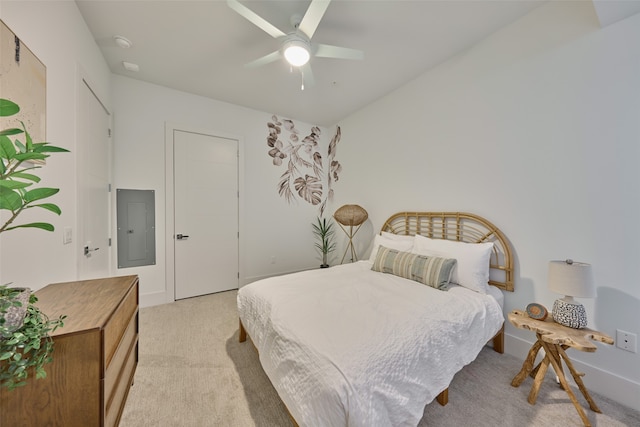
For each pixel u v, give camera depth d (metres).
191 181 3.28
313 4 1.54
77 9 1.79
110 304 1.09
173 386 1.65
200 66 2.61
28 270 1.22
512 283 2.04
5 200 0.62
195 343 2.18
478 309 1.72
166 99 3.08
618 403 1.52
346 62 2.55
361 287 1.97
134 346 1.51
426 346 1.30
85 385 0.86
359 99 3.40
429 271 2.06
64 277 1.57
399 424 1.07
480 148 2.27
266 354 1.49
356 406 0.93
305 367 1.13
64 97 1.57
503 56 2.10
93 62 2.12
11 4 1.07
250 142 3.72
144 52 2.37
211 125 3.39
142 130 2.93
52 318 0.93
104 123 2.45
